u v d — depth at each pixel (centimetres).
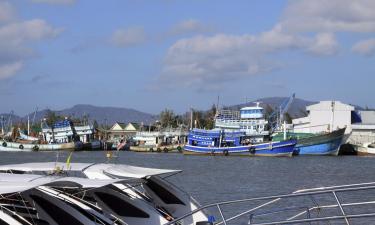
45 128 16638
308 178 7212
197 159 12031
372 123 16800
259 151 13088
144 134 18038
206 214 2577
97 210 2028
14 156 12356
